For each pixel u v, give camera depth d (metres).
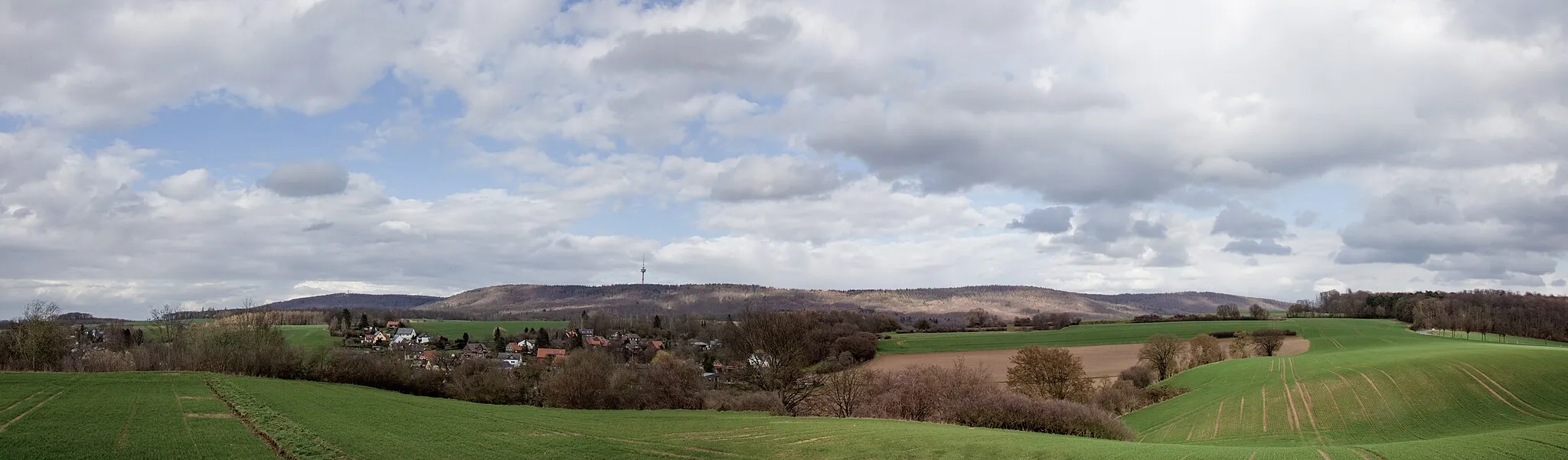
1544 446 44.31
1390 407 68.94
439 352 166.75
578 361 92.44
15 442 40.22
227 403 59.22
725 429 55.12
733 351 108.75
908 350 157.62
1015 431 54.88
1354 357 99.25
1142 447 45.34
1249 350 146.25
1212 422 74.38
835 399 85.44
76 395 61.75
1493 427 60.12
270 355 100.81
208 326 121.56
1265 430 68.31
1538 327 162.25
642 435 52.22
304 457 38.12
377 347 159.62
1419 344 126.62
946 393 79.56
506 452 42.75
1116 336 173.75
